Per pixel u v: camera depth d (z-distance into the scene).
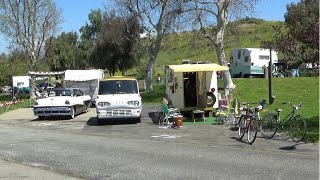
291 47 13.64
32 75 39.97
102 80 19.86
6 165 10.05
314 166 9.14
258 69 43.47
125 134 15.64
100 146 12.80
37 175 8.89
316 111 20.27
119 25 50.84
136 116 18.70
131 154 11.21
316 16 13.21
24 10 45.84
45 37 47.03
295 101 24.97
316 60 13.34
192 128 16.62
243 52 44.56
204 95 20.00
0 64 70.38
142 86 49.75
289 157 10.29
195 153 11.16
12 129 18.52
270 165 9.35
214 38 27.83
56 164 10.08
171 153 11.23
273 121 13.46
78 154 11.40
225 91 23.64
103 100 18.64
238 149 11.70
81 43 69.50
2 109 30.36
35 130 17.91
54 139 14.69
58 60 66.69
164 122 18.11
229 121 17.52
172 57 76.62
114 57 57.12
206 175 8.53
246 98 27.12
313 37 12.88
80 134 16.11
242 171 8.80
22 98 48.25
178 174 8.68
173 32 36.44
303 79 33.03
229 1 26.81
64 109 21.91
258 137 13.75
